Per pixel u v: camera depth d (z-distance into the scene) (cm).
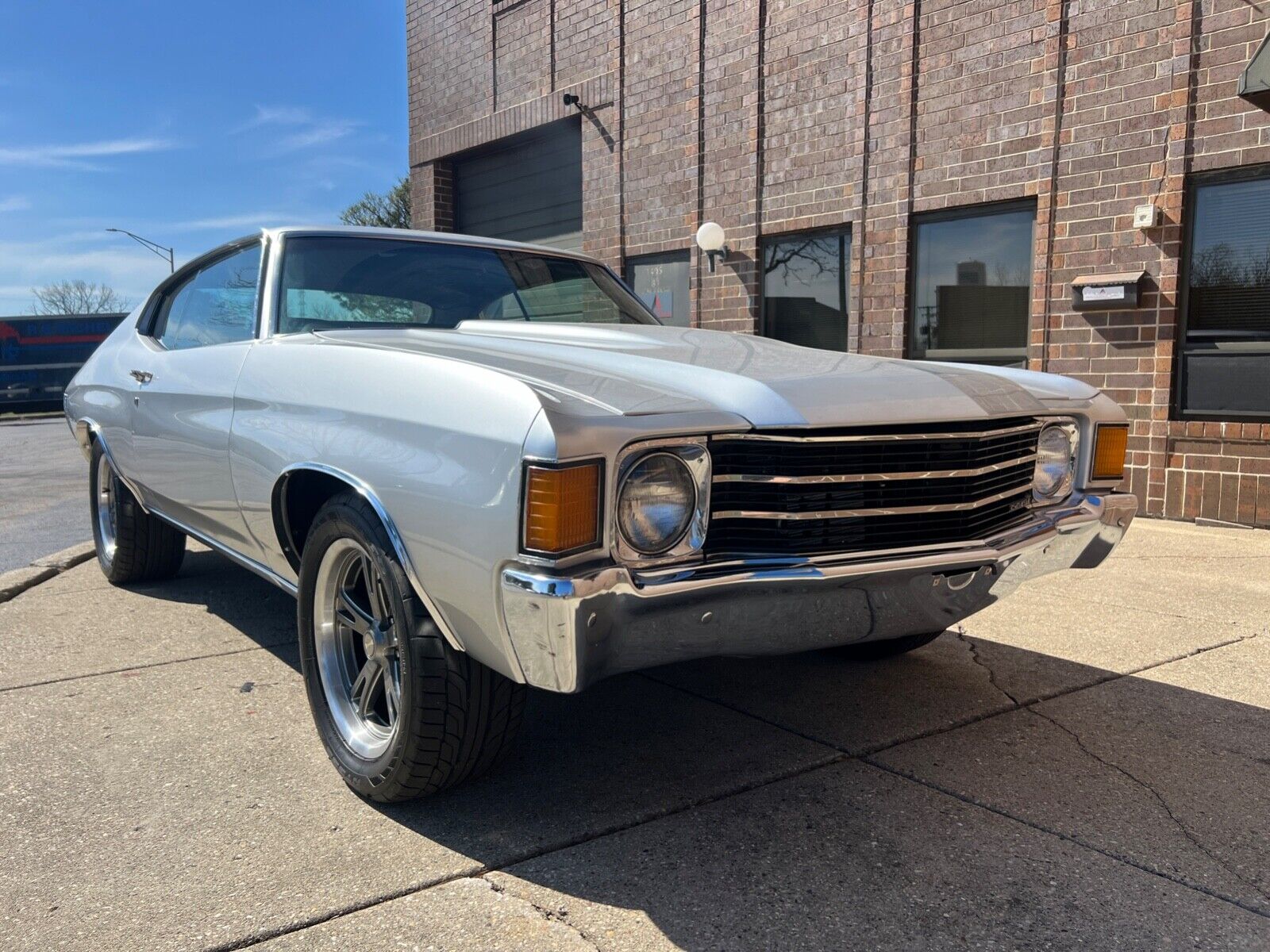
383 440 223
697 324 952
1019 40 702
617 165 1023
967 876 211
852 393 225
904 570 222
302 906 197
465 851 220
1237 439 624
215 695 317
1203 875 212
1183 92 624
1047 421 272
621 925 192
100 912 194
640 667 203
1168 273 641
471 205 1277
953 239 763
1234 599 451
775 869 213
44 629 391
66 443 1534
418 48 1295
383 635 245
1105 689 331
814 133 837
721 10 901
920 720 303
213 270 370
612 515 190
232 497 296
